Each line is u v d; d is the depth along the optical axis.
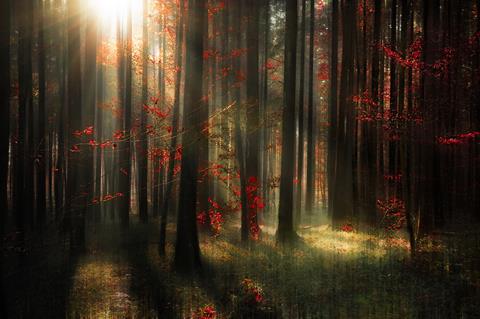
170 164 17.81
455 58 16.73
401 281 12.44
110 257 16.78
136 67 24.97
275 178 20.83
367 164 21.91
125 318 10.55
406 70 20.45
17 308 11.02
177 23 19.38
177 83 18.00
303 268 14.20
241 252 16.89
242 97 24.25
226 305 11.12
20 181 17.05
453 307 10.43
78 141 18.36
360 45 24.50
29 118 21.66
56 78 28.67
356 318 10.05
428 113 17.22
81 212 17.72
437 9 17.95
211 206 22.94
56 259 16.36
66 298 11.84
